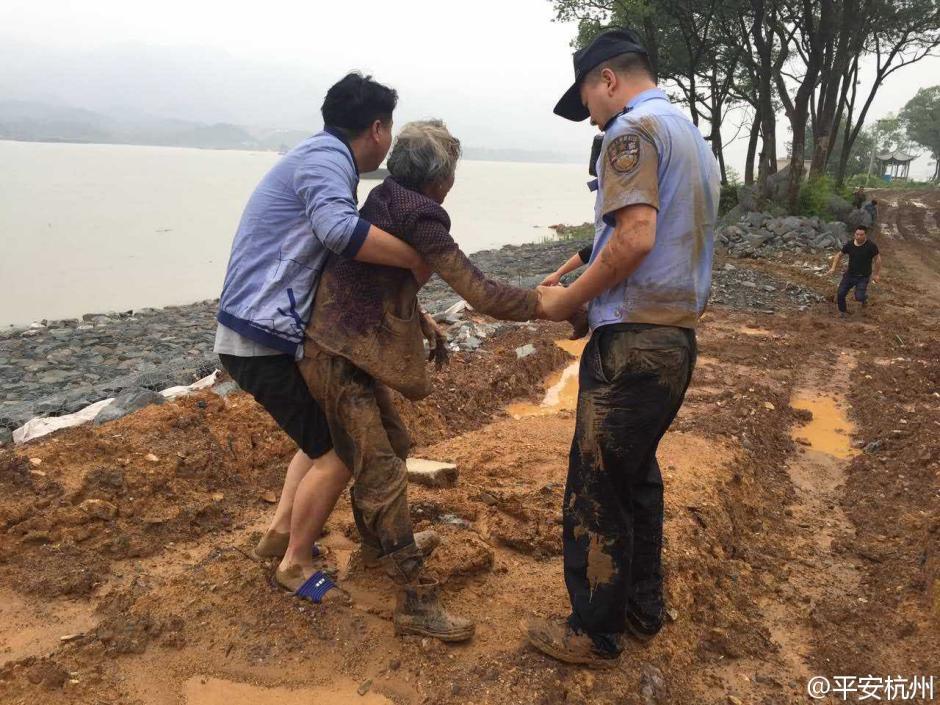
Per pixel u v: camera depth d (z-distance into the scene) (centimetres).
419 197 292
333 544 404
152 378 695
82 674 296
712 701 320
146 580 364
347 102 310
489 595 364
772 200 2664
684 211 271
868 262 1319
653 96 279
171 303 1770
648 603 324
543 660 307
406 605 320
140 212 3781
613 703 294
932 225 3281
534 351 842
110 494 416
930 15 3194
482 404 713
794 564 451
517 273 1906
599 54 289
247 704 290
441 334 357
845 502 549
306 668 307
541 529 417
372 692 296
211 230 3112
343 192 292
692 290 278
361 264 300
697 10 2775
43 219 3281
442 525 421
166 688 296
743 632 371
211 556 386
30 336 1175
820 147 2914
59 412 608
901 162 9362
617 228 261
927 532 457
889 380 866
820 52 2425
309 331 303
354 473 315
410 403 625
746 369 909
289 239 304
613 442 281
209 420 511
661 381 277
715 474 517
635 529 320
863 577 435
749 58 2969
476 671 302
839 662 354
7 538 378
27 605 341
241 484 472
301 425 325
